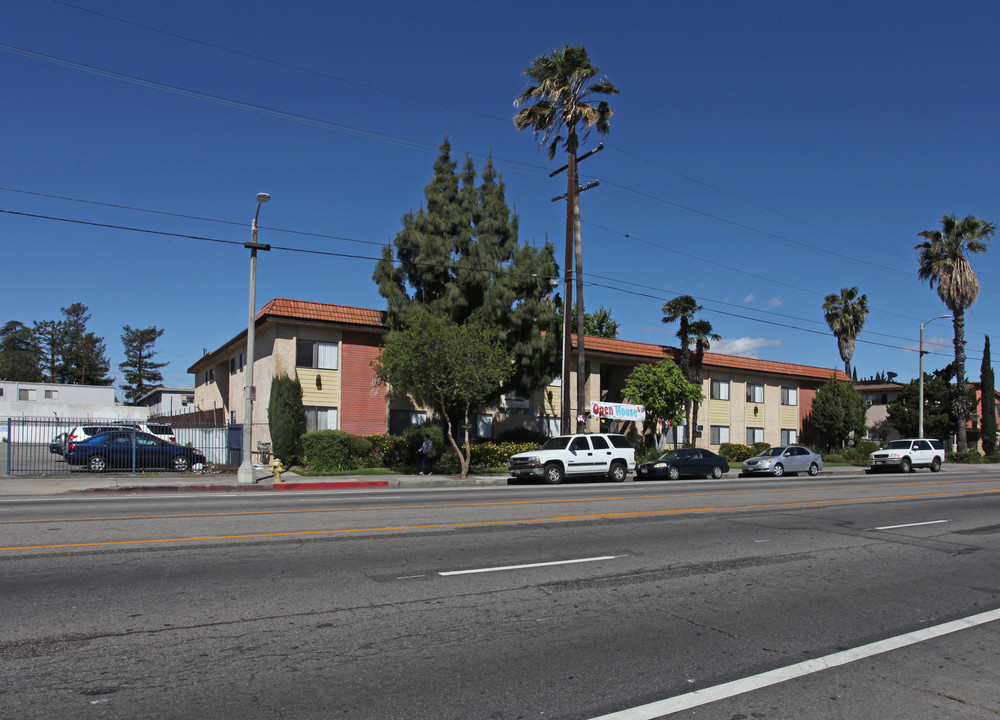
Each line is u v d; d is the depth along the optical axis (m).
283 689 4.51
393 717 4.14
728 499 17.06
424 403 30.23
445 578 7.65
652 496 17.72
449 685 4.66
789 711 4.37
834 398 44.28
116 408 52.97
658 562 8.88
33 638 5.38
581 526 11.75
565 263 26.83
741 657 5.37
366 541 9.75
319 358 27.86
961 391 45.00
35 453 31.53
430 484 22.84
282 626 5.81
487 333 24.48
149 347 98.31
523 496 17.31
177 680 4.62
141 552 8.61
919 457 35.09
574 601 6.87
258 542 9.46
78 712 4.10
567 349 26.59
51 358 96.25
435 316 25.03
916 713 4.37
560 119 27.27
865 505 16.16
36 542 9.18
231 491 19.36
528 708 4.32
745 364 43.03
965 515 14.65
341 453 25.78
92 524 10.83
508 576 7.84
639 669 5.05
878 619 6.51
